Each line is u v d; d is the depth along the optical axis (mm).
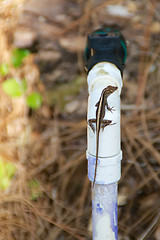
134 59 1105
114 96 675
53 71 1100
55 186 930
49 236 858
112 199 713
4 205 891
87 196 916
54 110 1030
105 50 688
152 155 953
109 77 677
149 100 1026
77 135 996
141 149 960
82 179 939
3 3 987
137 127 983
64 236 860
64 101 1043
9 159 948
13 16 1021
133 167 939
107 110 669
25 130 992
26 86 1026
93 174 692
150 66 1075
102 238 733
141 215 874
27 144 976
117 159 688
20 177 924
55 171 950
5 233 859
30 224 870
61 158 966
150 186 914
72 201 908
